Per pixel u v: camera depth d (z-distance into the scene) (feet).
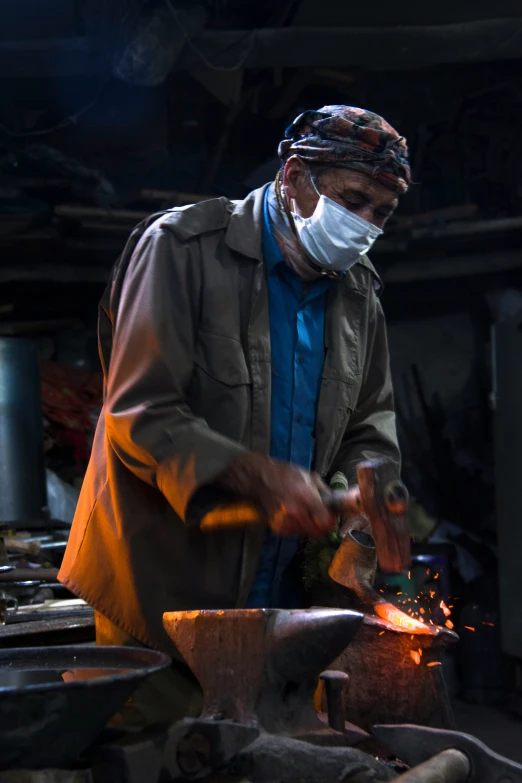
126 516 5.13
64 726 3.25
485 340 23.49
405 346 23.77
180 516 4.61
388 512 4.43
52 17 18.39
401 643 5.24
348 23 19.27
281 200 5.45
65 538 13.29
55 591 9.96
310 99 22.06
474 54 19.48
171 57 18.45
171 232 5.17
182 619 4.30
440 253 21.54
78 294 21.86
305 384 5.56
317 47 19.19
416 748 4.56
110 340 5.60
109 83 20.66
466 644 19.31
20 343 13.62
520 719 17.87
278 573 5.63
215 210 5.41
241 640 4.07
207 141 21.54
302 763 3.81
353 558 5.51
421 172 22.53
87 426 19.01
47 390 19.20
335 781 3.81
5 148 19.54
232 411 5.17
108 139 21.07
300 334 5.56
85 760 3.56
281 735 4.06
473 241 21.38
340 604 5.74
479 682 19.10
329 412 5.60
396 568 4.44
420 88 21.89
